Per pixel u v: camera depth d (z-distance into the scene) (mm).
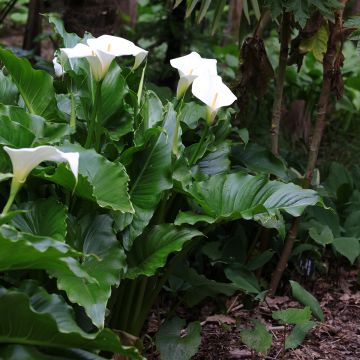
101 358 3061
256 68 5527
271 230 5457
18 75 3979
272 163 5262
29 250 2758
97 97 3695
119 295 3875
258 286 4859
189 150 4496
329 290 5555
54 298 3047
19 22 13086
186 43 7137
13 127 3520
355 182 6723
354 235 5691
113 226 3627
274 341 4668
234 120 5676
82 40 4609
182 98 3832
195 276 4465
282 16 5215
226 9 11695
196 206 4418
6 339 2953
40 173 3379
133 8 10453
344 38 5230
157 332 4105
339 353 4590
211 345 4574
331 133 7938
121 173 3561
